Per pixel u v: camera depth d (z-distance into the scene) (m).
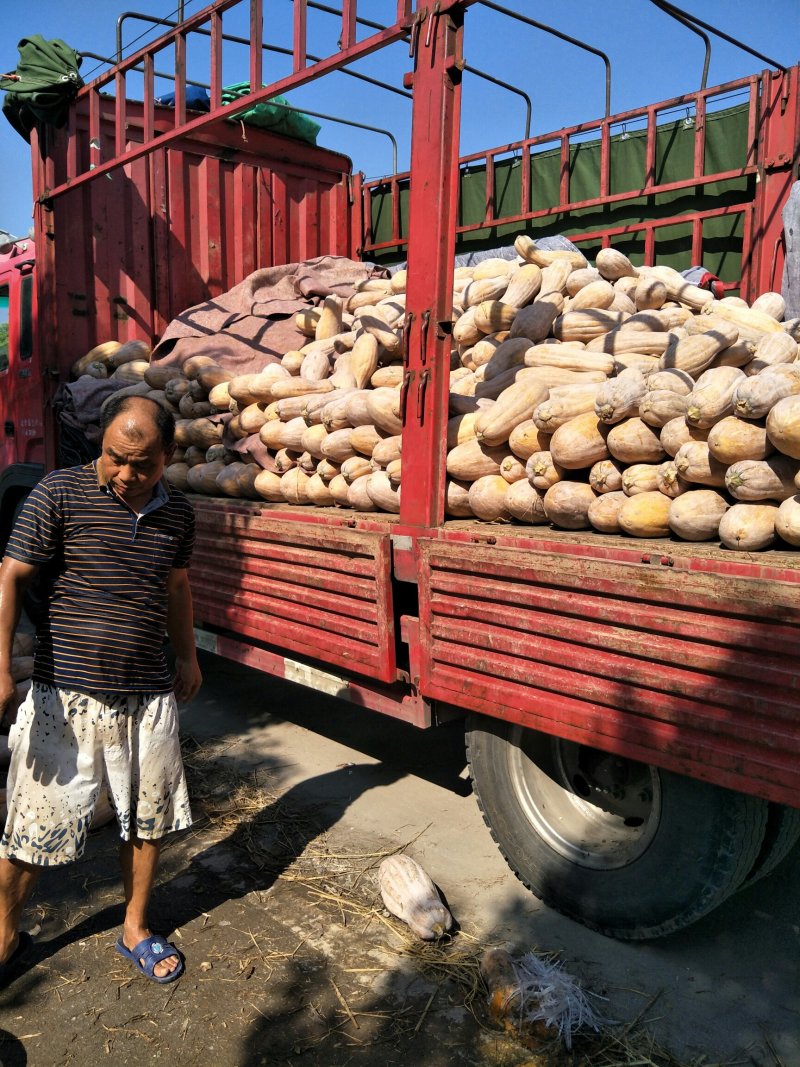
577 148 6.87
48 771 3.18
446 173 3.66
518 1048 3.03
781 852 3.37
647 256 6.38
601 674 3.08
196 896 3.98
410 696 4.01
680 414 3.30
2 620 3.02
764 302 4.83
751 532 2.88
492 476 3.85
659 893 3.33
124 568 3.18
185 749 5.70
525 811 3.81
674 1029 3.10
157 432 3.02
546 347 4.23
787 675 2.56
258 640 5.30
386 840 4.48
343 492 4.56
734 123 5.96
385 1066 2.96
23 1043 3.09
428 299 3.74
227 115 4.79
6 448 7.99
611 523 3.34
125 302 7.09
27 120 6.85
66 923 3.78
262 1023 3.17
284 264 7.77
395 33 3.75
